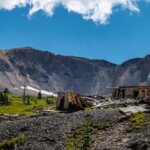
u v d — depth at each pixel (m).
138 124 44.25
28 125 49.03
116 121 47.44
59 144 41.53
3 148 42.66
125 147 37.47
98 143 40.47
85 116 51.31
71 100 75.62
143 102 67.75
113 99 86.75
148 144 36.81
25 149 41.25
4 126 49.97
